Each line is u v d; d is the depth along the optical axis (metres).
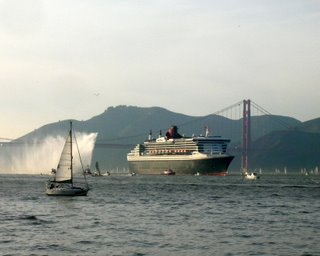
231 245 64.06
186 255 58.25
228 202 123.94
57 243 64.38
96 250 60.41
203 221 85.94
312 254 59.12
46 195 140.25
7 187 195.12
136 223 82.88
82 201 123.56
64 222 83.56
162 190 175.75
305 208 109.19
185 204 117.62
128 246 62.94
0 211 99.69
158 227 78.38
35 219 87.00
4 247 61.53
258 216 93.75
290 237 70.00
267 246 63.59
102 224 81.44
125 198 134.38
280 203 121.69
